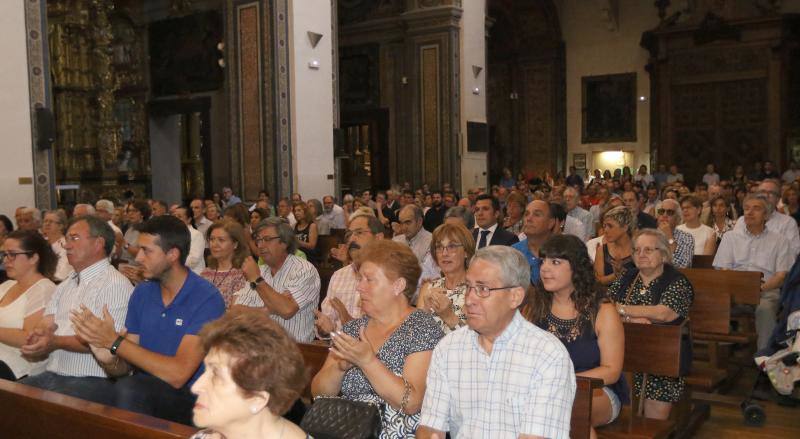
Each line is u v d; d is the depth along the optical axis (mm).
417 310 3232
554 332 3725
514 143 25938
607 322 3635
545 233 5512
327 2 13453
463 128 17688
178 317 3773
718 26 21766
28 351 3945
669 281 4699
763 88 21516
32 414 3047
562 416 2672
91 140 17328
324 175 13406
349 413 2889
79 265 4266
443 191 15234
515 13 25281
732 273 6273
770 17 21062
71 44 17016
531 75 25703
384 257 3174
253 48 13000
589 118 25125
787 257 6848
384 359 3084
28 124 8812
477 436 2768
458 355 2834
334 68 14586
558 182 22453
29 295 4645
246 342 1865
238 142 13305
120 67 17344
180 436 2537
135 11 17031
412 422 3016
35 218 7852
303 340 4988
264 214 9344
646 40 23344
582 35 25156
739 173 20047
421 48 17828
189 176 20047
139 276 5535
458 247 4363
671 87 22844
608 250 5953
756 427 5199
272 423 1957
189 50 15961
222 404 1873
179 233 3805
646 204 14695
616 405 3824
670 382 4605
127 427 2693
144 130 17297
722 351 6094
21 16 8742
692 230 7906
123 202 15609
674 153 22891
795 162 20906
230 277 5254
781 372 4918
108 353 3818
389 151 19484
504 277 2711
